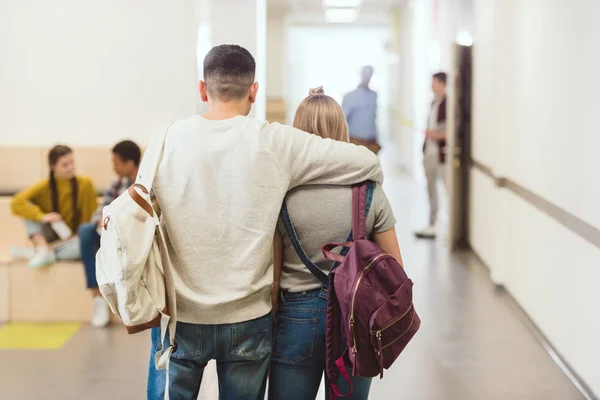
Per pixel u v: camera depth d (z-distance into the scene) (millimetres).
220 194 1966
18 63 6004
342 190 2047
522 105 5156
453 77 7023
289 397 2113
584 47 3711
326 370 2070
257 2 5512
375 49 19562
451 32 9703
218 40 5555
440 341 4492
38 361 4129
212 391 3551
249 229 1965
